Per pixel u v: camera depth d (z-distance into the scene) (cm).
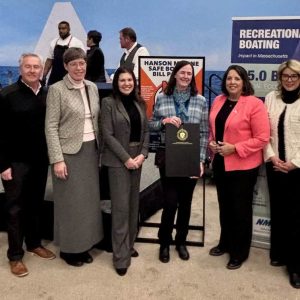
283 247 280
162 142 278
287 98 262
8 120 256
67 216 273
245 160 267
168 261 288
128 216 275
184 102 272
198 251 306
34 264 285
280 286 259
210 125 278
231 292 252
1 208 333
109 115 260
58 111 257
